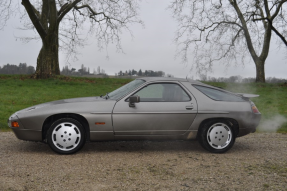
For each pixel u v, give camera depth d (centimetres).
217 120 607
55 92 2117
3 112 1121
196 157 579
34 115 566
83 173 464
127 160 546
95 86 2711
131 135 587
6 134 770
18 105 1391
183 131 599
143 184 423
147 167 505
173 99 607
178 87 618
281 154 611
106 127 577
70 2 2778
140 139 596
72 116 584
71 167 494
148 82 614
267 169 504
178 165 521
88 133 586
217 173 479
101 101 589
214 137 605
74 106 578
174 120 594
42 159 538
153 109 588
